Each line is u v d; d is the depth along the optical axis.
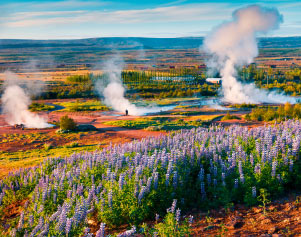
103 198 11.19
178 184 11.98
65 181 14.71
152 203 10.81
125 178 12.62
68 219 9.26
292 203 10.37
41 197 13.42
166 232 8.64
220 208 10.95
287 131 16.64
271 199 10.93
